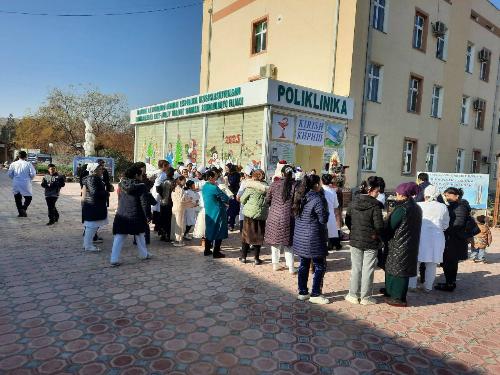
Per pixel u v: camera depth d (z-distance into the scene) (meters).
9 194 14.83
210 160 14.02
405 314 4.39
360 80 13.58
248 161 11.95
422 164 17.23
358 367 3.15
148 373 2.90
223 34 19.52
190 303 4.36
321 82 14.18
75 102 37.03
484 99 21.45
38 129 37.94
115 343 3.35
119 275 5.25
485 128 21.95
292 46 15.45
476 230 5.30
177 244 7.23
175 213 7.20
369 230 4.47
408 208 4.48
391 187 15.60
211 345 3.39
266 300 4.58
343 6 13.38
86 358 3.08
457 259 5.31
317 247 4.49
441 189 11.89
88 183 6.29
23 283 4.77
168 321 3.85
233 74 18.86
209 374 2.93
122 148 37.91
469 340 3.79
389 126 15.19
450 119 18.73
